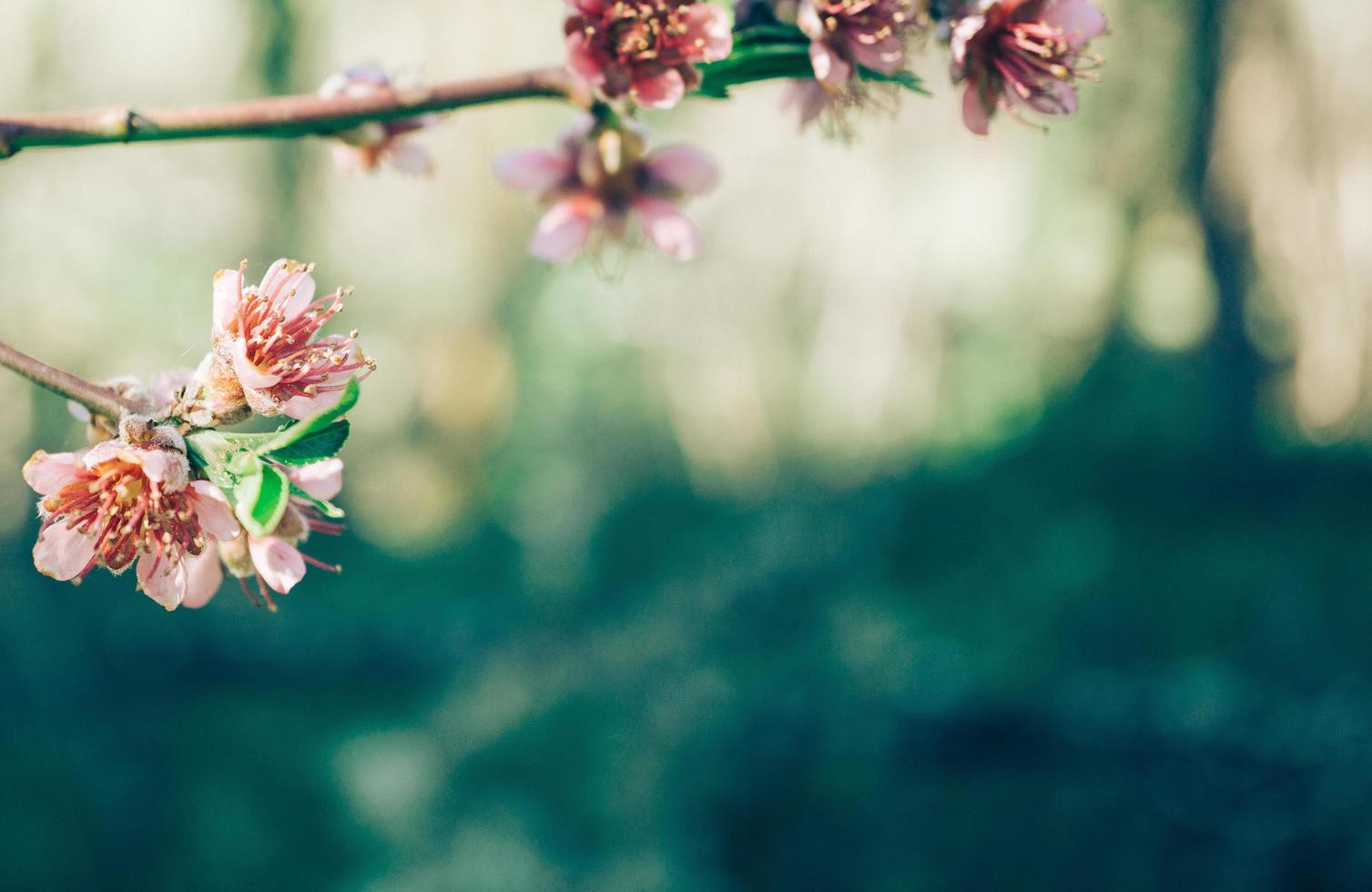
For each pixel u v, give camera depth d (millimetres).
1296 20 15430
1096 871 7719
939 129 21625
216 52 18812
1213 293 15375
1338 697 8375
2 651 10445
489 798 10461
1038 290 21219
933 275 22672
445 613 16016
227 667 13039
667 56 1393
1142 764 8328
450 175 21250
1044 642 10805
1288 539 11812
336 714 12547
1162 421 15156
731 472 22781
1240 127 15492
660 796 9844
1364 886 6844
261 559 1138
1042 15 1445
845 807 8906
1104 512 13344
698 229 1811
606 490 20406
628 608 15617
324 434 1027
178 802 9750
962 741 9016
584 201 1812
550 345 22297
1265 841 7285
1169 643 10375
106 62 16969
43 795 8773
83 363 15789
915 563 13625
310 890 9125
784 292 25625
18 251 15008
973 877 7984
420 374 23375
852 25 1381
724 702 10648
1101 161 18328
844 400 23844
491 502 21250
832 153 23141
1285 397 16391
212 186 17969
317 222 20297
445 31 20531
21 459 15086
